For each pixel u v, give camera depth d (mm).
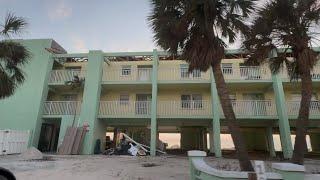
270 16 9805
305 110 9094
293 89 21109
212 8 9141
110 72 21625
